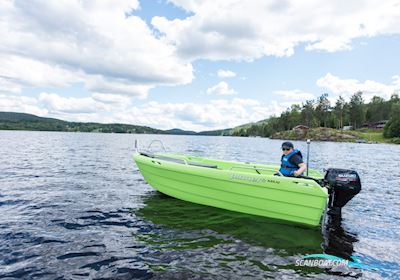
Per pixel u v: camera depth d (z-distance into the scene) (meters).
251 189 5.87
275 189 5.61
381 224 5.57
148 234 4.80
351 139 71.06
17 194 7.31
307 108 91.12
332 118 89.81
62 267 3.65
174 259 3.90
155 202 6.84
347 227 5.37
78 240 4.50
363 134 76.44
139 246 4.30
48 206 6.30
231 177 6.04
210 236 4.76
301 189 5.34
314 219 5.32
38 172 10.95
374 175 12.48
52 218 5.50
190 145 38.91
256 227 5.25
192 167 6.52
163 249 4.21
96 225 5.19
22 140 39.25
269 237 4.78
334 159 20.72
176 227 5.16
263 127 122.75
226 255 4.06
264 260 3.94
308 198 5.30
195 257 3.97
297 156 5.88
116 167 12.91
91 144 34.41
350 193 5.64
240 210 6.15
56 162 14.30
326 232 5.07
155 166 7.19
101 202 6.74
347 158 21.98
